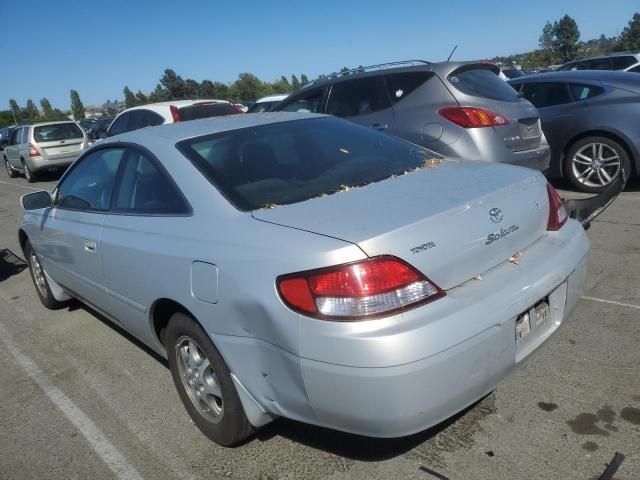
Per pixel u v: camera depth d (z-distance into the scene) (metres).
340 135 3.37
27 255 5.08
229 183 2.74
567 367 3.22
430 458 2.61
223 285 2.39
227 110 10.87
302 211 2.45
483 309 2.23
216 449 2.85
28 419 3.29
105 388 3.56
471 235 2.37
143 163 3.18
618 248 4.98
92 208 3.64
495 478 2.46
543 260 2.60
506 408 2.91
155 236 2.86
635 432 2.65
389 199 2.50
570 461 2.51
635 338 3.46
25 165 15.59
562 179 7.51
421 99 5.92
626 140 6.52
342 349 2.06
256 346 2.34
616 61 14.66
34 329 4.64
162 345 3.17
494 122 5.61
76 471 2.80
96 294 3.69
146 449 2.92
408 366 2.04
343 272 2.10
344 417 2.16
